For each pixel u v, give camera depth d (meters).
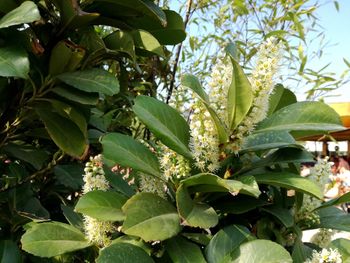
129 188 0.51
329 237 0.53
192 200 0.43
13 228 0.62
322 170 0.49
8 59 0.46
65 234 0.47
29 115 0.62
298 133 0.51
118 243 0.40
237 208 0.44
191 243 0.41
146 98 0.44
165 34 0.66
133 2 0.56
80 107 0.57
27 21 0.45
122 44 0.58
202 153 0.43
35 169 0.77
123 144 0.44
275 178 0.42
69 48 0.53
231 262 0.38
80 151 0.58
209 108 0.40
